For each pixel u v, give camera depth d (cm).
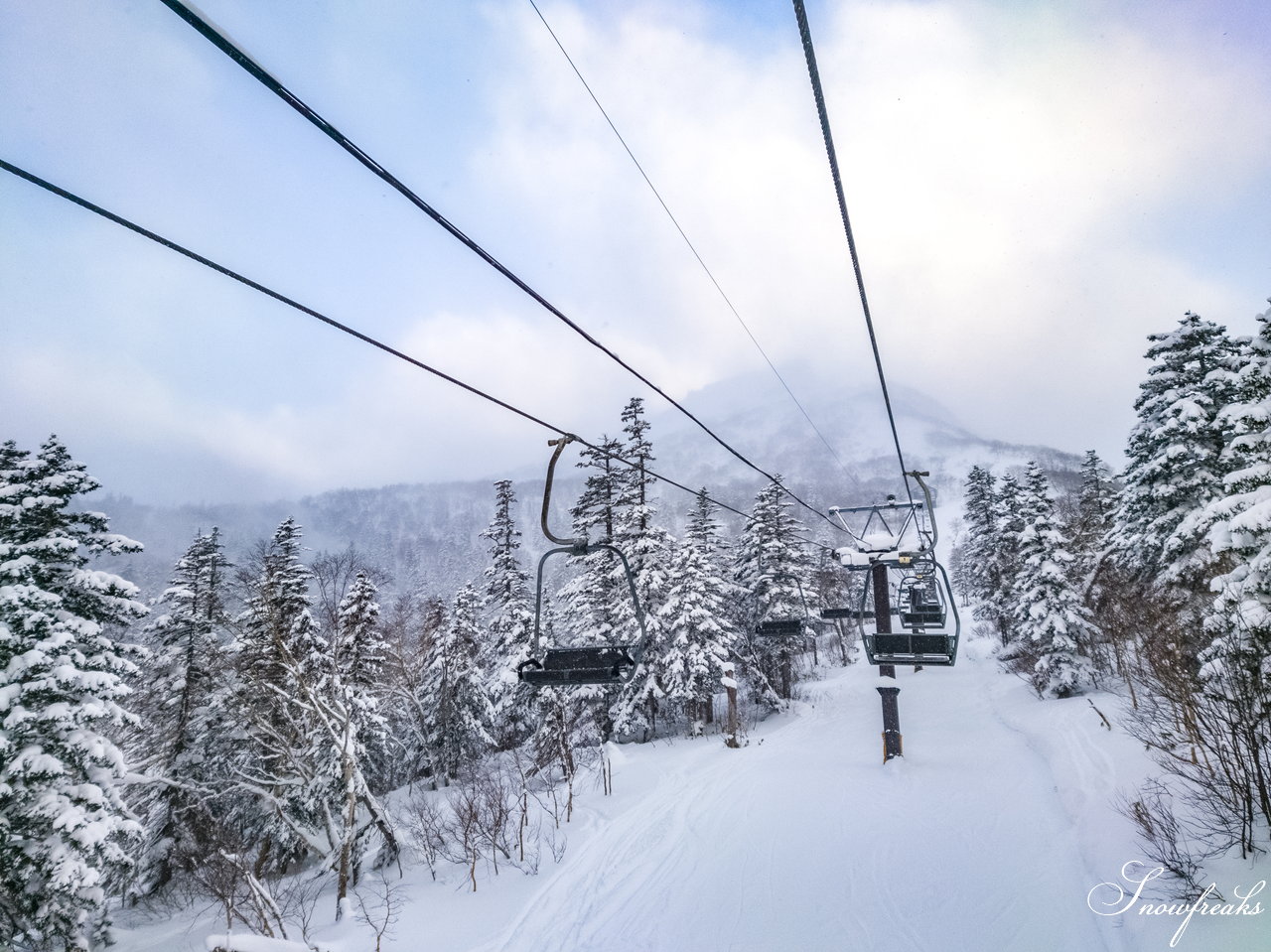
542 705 2817
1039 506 3228
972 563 4950
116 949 1675
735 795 2008
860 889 1313
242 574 2222
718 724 3506
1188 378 2197
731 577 4125
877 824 1662
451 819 2103
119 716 1619
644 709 3300
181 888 2211
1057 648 3016
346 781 1656
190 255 471
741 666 3712
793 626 1714
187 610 2433
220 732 2325
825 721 3266
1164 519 2134
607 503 3077
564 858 1628
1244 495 1360
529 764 2841
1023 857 1389
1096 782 1652
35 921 1427
